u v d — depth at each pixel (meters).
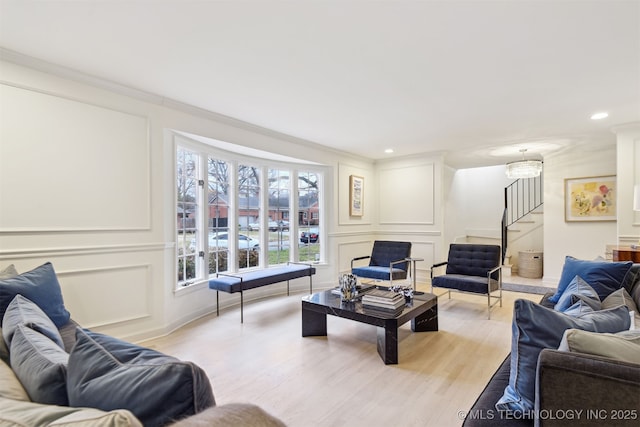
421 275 5.73
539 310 1.14
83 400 0.71
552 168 5.19
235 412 0.56
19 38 2.06
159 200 3.10
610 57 2.31
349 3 1.73
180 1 1.71
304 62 2.38
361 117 3.67
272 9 1.78
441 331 3.23
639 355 0.95
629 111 3.46
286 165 5.06
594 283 2.31
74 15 1.82
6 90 2.27
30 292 1.89
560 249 5.09
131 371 0.71
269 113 3.53
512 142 4.81
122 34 2.02
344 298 3.06
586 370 0.88
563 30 1.98
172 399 0.64
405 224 5.93
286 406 1.96
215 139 3.63
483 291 3.64
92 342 0.86
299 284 5.09
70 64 2.41
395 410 1.92
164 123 3.14
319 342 2.95
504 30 1.98
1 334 1.29
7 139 2.27
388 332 2.53
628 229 3.97
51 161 2.46
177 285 3.41
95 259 2.68
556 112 3.49
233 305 4.18
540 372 0.94
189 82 2.72
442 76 2.61
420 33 2.01
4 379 0.87
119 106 2.82
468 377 2.30
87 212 2.64
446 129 4.16
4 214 2.26
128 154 2.88
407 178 5.91
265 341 2.97
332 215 5.39
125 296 2.86
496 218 7.31
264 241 4.75
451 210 6.90
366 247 6.09
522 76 2.62
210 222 4.05
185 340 2.99
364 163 6.09
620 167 4.00
